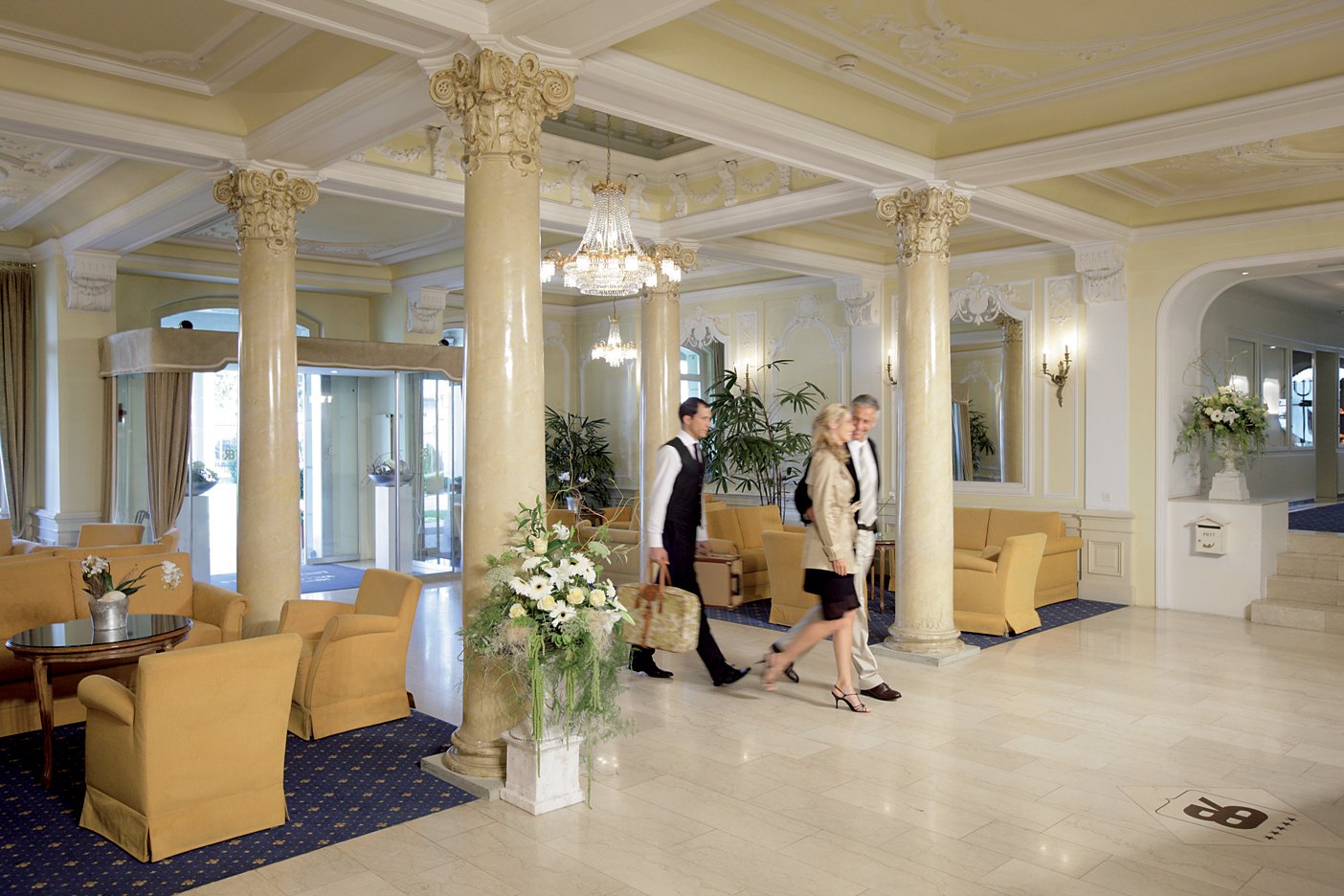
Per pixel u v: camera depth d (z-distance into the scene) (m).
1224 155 7.18
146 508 9.30
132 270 10.70
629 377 14.44
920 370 6.88
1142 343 9.12
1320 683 6.18
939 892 3.31
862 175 6.61
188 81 5.49
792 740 5.00
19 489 9.87
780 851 3.64
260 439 6.15
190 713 3.61
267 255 6.14
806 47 5.25
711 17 4.85
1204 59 5.35
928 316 6.85
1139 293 9.14
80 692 3.75
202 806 3.68
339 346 10.23
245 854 3.63
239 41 4.95
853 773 4.49
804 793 4.25
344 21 4.04
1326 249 8.05
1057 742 4.95
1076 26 4.97
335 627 5.02
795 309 12.23
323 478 11.88
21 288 9.80
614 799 4.18
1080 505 9.60
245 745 3.78
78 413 9.47
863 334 11.19
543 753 4.03
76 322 9.44
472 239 4.34
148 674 3.47
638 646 5.57
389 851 3.65
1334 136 6.70
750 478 12.71
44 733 4.39
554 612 3.87
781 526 10.06
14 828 3.89
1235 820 3.93
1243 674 6.41
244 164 6.04
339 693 5.14
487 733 4.38
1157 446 9.05
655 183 8.52
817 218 7.83
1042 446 9.90
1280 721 5.33
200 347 9.03
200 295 11.48
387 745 4.93
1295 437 13.13
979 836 3.78
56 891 3.32
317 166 6.18
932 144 6.73
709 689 6.03
